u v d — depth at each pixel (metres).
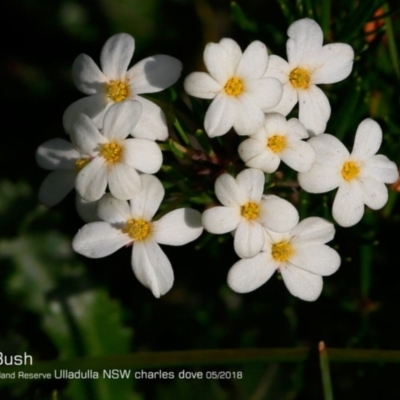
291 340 0.39
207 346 0.39
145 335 0.39
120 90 0.32
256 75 0.31
